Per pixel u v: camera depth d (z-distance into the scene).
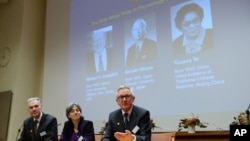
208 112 3.14
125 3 4.25
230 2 3.22
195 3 3.50
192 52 3.40
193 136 3.05
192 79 3.34
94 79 4.34
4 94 4.83
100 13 4.54
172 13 3.70
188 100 3.32
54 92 4.79
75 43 4.75
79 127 2.98
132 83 3.88
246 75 2.96
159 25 3.79
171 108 3.44
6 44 5.16
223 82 3.10
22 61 4.96
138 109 2.42
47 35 5.17
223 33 3.21
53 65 4.94
